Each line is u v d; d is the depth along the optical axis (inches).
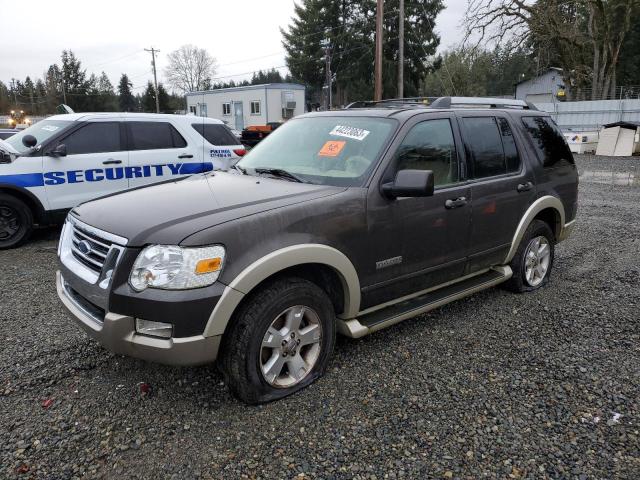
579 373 138.0
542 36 1198.9
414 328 166.4
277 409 120.1
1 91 3373.5
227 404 121.9
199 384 130.6
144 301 106.4
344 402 123.3
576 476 99.6
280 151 163.3
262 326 116.5
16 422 114.0
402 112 153.8
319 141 156.9
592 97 1266.0
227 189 135.7
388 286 143.8
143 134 303.4
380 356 146.6
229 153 340.8
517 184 181.5
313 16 1943.9
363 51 1811.0
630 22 1302.9
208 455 104.5
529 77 1755.7
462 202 159.2
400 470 100.8
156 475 98.9
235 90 1728.6
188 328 106.7
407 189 131.4
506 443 109.1
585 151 892.6
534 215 188.4
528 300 192.1
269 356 122.0
